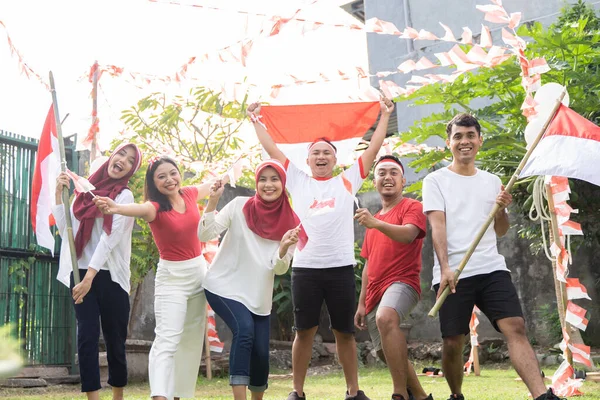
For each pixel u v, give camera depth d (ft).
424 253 33.58
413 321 33.37
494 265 11.22
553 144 11.19
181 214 12.15
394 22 44.42
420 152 25.07
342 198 13.28
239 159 12.37
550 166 11.01
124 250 12.48
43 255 22.84
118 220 12.12
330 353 31.58
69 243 12.00
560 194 14.76
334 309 13.16
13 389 19.97
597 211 25.44
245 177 37.88
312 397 17.28
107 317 12.19
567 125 11.27
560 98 11.55
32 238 22.70
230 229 12.25
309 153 13.62
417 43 43.14
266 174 12.13
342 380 23.15
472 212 11.50
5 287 21.71
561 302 15.30
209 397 17.99
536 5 38.73
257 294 11.92
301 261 13.25
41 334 22.47
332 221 13.11
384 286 12.67
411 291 12.39
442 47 42.09
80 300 11.68
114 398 12.34
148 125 27.89
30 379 20.77
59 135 13.08
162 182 12.03
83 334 11.82
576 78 21.47
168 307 11.82
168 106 27.50
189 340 12.28
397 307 11.98
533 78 13.23
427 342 32.01
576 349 14.99
